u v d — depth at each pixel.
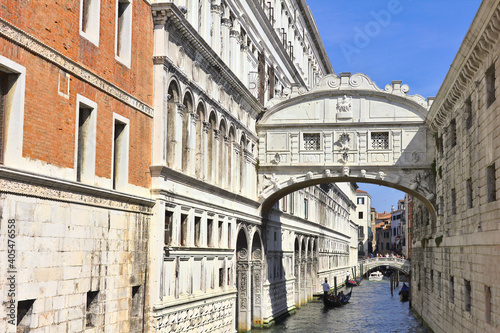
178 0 21.72
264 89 34.78
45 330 13.52
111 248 16.73
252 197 31.81
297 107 32.38
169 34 20.53
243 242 31.59
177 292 20.69
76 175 15.09
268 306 36.12
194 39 22.14
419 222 41.81
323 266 61.31
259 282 34.31
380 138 31.66
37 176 13.03
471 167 22.02
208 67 24.44
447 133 27.25
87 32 16.19
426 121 30.75
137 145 18.80
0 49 12.27
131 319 18.33
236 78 27.22
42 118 13.65
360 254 136.88
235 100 28.61
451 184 26.14
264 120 32.66
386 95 31.41
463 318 23.44
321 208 60.09
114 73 17.28
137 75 18.81
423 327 38.88
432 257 33.44
